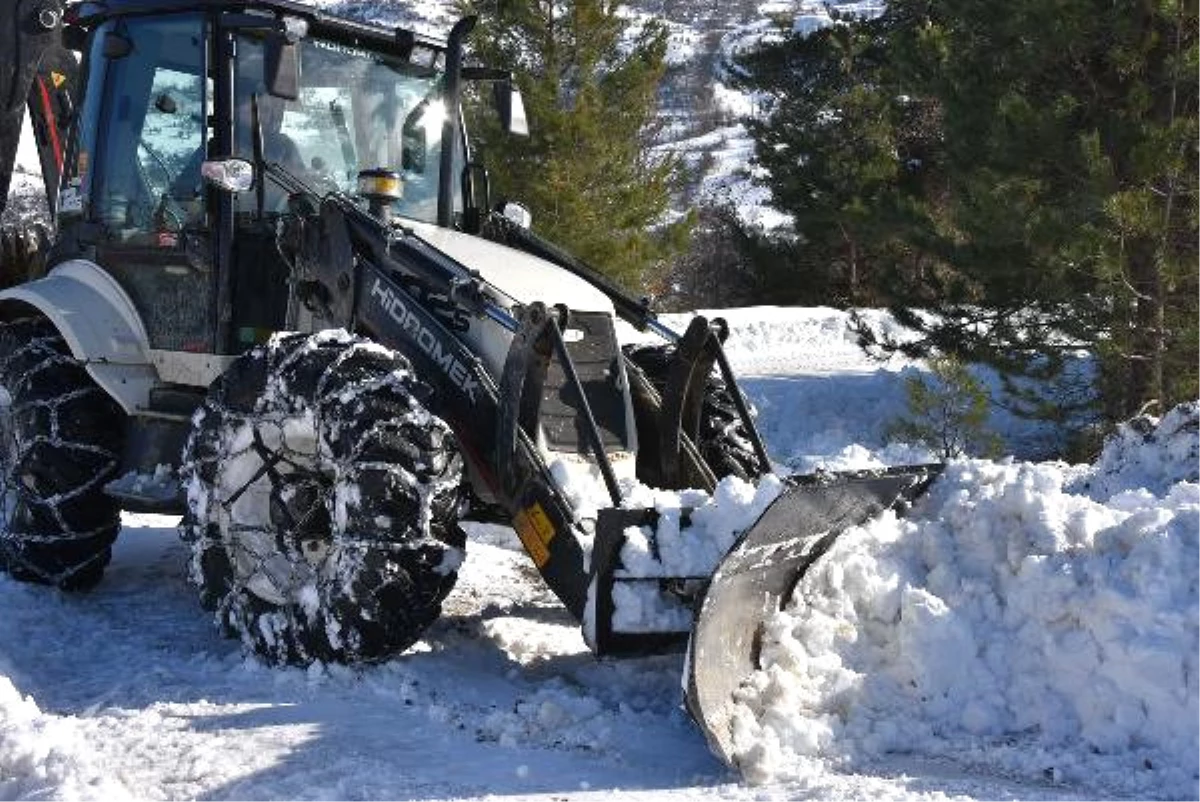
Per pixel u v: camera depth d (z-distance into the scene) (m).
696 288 26.88
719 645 3.82
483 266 5.10
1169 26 10.55
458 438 4.73
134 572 6.26
